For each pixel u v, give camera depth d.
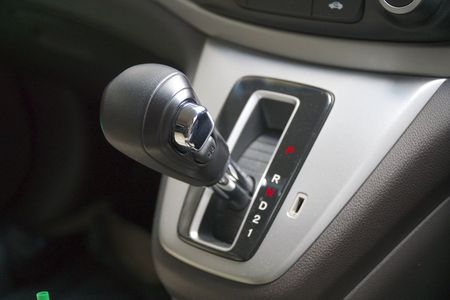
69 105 1.33
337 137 0.77
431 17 0.71
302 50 0.83
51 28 1.19
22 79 1.33
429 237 0.79
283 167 0.79
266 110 0.85
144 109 0.62
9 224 1.32
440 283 0.83
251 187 0.81
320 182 0.77
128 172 1.36
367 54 0.78
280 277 0.77
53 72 1.29
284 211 0.77
